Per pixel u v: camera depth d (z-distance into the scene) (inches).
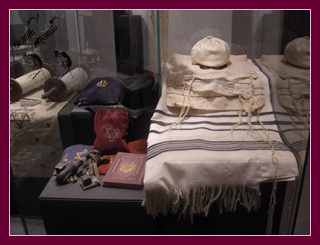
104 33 70.0
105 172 54.1
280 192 49.1
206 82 62.9
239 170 46.8
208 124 58.6
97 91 67.2
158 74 61.5
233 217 50.1
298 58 44.5
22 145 63.0
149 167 47.9
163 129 58.3
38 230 61.8
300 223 49.5
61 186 51.1
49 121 62.8
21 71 62.1
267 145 50.5
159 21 57.6
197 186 46.9
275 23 53.3
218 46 65.6
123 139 60.7
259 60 65.1
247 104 60.5
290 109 49.1
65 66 68.9
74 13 67.2
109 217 49.4
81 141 66.8
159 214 49.0
